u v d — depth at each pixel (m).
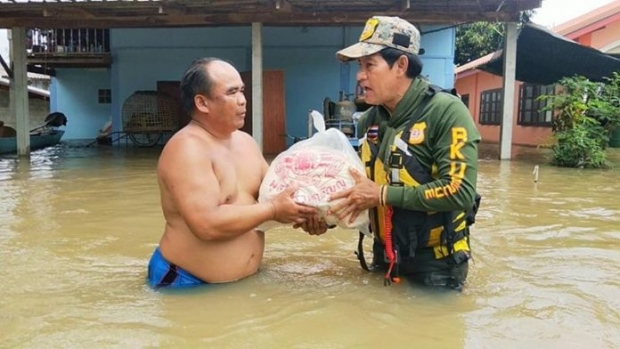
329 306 2.27
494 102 17.44
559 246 3.39
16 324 2.08
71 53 13.50
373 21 2.42
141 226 3.98
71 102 16.22
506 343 1.92
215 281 2.51
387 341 1.94
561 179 7.17
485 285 2.57
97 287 2.51
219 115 2.43
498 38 21.34
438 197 2.25
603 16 13.27
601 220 4.26
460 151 2.26
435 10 9.53
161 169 2.41
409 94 2.39
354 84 13.29
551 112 13.57
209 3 9.05
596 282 2.63
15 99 10.71
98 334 1.98
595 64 10.60
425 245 2.45
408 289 2.47
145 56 13.70
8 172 7.85
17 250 3.24
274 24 10.86
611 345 1.91
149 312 2.19
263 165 2.69
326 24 10.83
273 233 3.69
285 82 13.32
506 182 6.77
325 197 2.33
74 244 3.41
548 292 2.47
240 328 2.04
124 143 13.95
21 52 10.60
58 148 13.04
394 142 2.39
